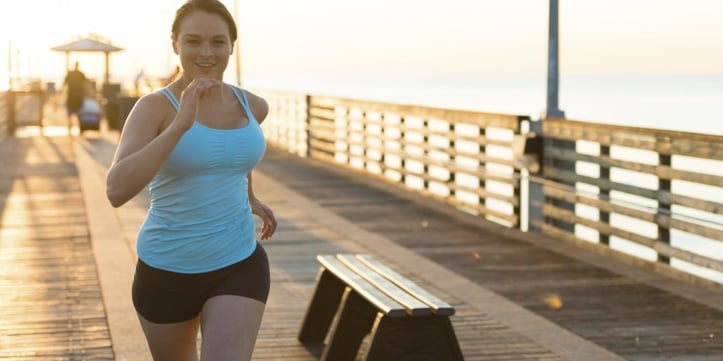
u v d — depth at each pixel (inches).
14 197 527.5
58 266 347.6
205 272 145.9
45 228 427.5
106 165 700.7
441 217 487.2
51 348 247.3
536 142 436.1
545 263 369.4
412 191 586.6
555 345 256.7
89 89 1219.2
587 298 312.2
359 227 449.4
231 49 148.0
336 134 761.0
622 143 380.2
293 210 498.9
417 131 595.5
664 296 315.3
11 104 1005.2
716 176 328.5
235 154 144.5
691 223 340.2
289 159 797.2
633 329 275.3
